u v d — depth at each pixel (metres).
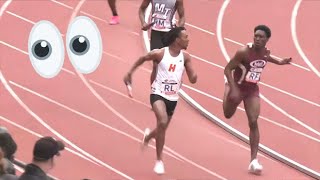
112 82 36.62
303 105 36.16
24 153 28.33
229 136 32.06
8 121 31.42
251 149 27.88
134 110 33.69
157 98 25.97
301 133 33.00
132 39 42.59
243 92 27.41
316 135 32.88
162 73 25.80
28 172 15.42
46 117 32.16
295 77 39.50
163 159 28.95
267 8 49.69
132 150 29.56
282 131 33.09
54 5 46.38
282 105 36.03
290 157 30.34
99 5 47.53
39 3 46.44
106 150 29.34
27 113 32.44
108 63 38.84
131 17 46.31
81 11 46.00
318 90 38.06
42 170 15.48
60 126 31.34
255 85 27.48
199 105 34.69
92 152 29.03
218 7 49.41
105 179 26.70
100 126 31.70
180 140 31.05
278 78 39.19
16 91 34.75
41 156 15.46
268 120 34.19
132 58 39.91
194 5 49.59
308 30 46.41
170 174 27.53
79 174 26.91
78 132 30.89
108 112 33.22
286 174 28.66
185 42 25.55
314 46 44.09
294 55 42.72
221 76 38.84
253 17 48.06
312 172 28.69
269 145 31.47
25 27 42.50
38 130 30.80
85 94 35.00
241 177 27.91
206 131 32.31
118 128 31.62
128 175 27.17
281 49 43.53
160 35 31.80
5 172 17.31
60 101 34.00
